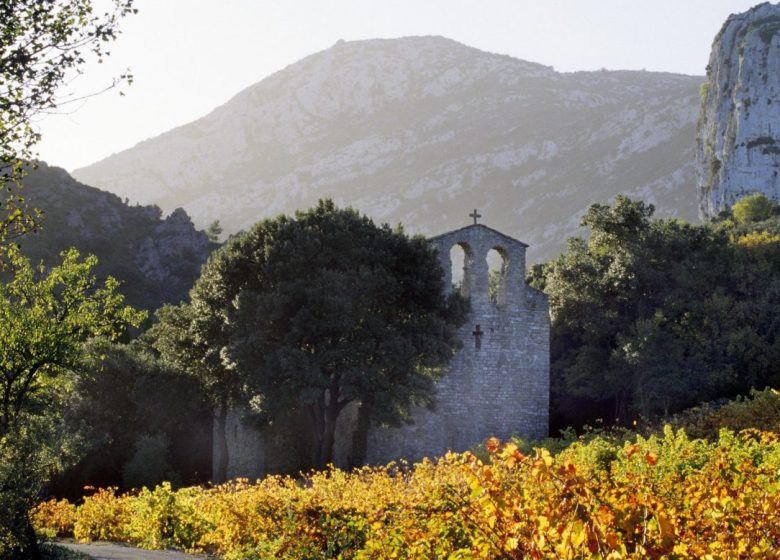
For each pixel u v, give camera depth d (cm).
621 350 5578
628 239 6106
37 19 1694
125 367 5528
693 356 5388
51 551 2302
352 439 5297
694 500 1258
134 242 13450
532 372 5509
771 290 5688
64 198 13525
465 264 5516
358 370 4416
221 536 2483
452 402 5334
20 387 3056
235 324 4738
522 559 945
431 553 1532
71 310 3228
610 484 1513
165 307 5706
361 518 1928
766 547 1020
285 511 2262
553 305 6125
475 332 5416
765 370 5278
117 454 5284
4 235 1761
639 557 941
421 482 2125
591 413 6116
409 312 4919
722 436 2284
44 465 2281
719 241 6247
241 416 5038
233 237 5219
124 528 2980
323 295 4481
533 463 1020
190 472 5669
